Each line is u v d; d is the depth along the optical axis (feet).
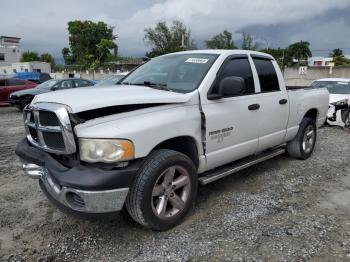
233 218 12.15
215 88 12.71
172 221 11.21
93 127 9.52
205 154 12.35
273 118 15.61
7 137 27.37
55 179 9.97
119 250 10.20
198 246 10.36
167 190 10.96
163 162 10.49
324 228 11.48
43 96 10.86
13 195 14.39
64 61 248.32
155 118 10.52
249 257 9.80
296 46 201.87
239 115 13.47
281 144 17.67
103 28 205.67
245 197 14.05
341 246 10.37
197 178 11.94
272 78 16.05
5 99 52.54
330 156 20.58
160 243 10.54
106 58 192.24
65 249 10.28
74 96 10.29
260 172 17.29
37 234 11.16
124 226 11.59
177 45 161.38
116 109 10.11
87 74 148.87
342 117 29.78
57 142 9.91
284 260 9.67
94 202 9.40
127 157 9.67
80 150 9.53
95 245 10.48
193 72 12.98
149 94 11.04
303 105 18.12
